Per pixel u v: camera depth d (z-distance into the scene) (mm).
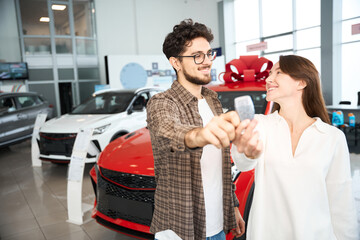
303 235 1093
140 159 2287
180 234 1110
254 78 3078
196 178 1118
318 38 9891
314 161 1101
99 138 4234
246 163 1147
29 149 7066
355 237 1149
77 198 2982
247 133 609
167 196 1162
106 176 2355
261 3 11742
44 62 10617
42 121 5352
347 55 9242
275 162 1154
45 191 3994
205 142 683
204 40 1143
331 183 1157
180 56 1146
